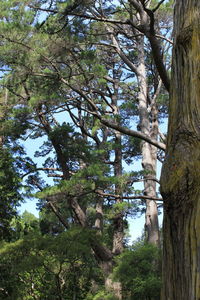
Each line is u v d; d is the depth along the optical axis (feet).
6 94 60.85
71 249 34.53
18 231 51.72
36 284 40.09
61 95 48.08
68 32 40.93
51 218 83.10
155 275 38.83
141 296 38.32
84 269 43.09
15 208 49.98
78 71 43.88
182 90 7.36
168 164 6.75
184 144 6.70
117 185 49.21
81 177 46.83
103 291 46.01
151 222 56.49
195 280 6.12
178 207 6.46
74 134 60.13
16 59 42.16
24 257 37.24
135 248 47.98
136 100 65.87
